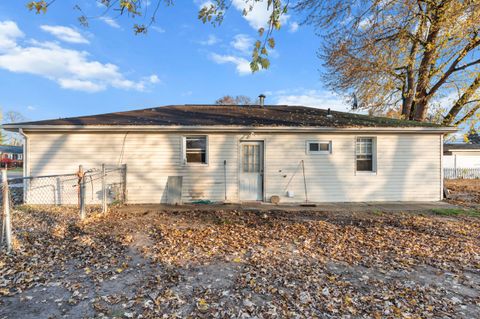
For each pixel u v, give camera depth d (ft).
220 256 15.58
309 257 15.67
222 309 10.18
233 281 12.48
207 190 33.53
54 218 23.91
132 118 35.50
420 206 31.83
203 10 12.67
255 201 34.01
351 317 9.78
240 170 34.19
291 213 28.09
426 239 19.38
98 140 32.45
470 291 11.84
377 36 44.47
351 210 29.60
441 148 35.37
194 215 26.61
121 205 31.30
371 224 23.63
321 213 28.17
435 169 35.32
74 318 9.48
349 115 41.57
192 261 14.82
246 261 14.93
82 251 15.99
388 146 34.94
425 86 48.91
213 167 33.63
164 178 33.06
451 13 37.29
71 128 30.73
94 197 32.30
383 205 32.53
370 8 28.94
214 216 26.25
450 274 13.55
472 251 16.87
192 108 45.14
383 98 55.01
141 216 25.81
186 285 12.04
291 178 34.19
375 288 12.00
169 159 33.17
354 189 34.65
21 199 34.45
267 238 19.26
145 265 14.21
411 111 52.85
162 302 10.57
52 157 31.83
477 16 35.83
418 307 10.48
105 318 9.48
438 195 35.24
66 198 31.94
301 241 18.60
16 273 12.89
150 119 35.04
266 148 34.04
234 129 32.68
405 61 48.08
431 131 34.47
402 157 35.06
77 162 32.09
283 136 34.22
